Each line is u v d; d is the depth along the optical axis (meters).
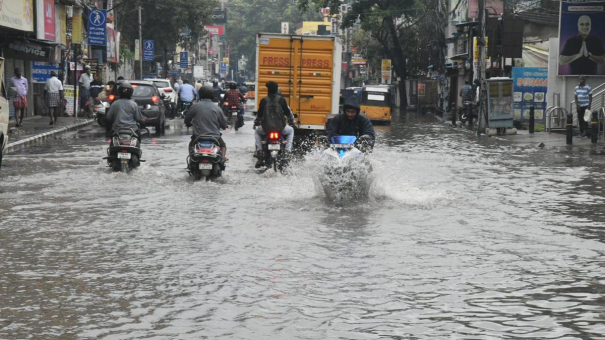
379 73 95.44
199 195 14.59
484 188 16.08
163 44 88.88
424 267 8.94
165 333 6.52
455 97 68.56
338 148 13.89
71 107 44.09
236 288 7.98
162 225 11.51
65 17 47.75
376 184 14.49
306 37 25.20
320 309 7.23
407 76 84.25
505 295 7.74
